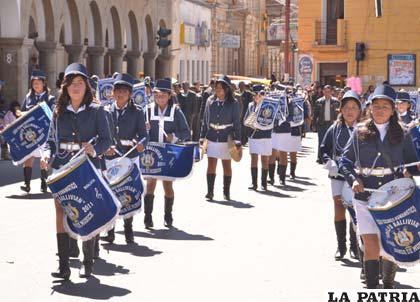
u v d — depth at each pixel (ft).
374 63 155.53
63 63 121.29
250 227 46.03
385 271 30.40
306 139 123.13
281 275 34.81
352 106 36.47
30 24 113.39
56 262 36.17
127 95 40.96
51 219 46.55
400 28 153.79
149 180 45.06
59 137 33.47
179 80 184.03
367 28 155.12
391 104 29.22
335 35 158.10
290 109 67.62
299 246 40.91
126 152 40.96
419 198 27.58
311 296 31.53
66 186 31.09
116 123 40.73
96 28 130.52
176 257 37.96
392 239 27.81
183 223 46.98
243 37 246.47
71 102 33.40
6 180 63.62
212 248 40.11
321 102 87.10
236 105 55.93
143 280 33.60
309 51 159.02
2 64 101.04
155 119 46.11
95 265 36.09
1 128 81.15
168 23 172.55
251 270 35.65
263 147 62.54
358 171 29.66
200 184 64.69
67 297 30.81
